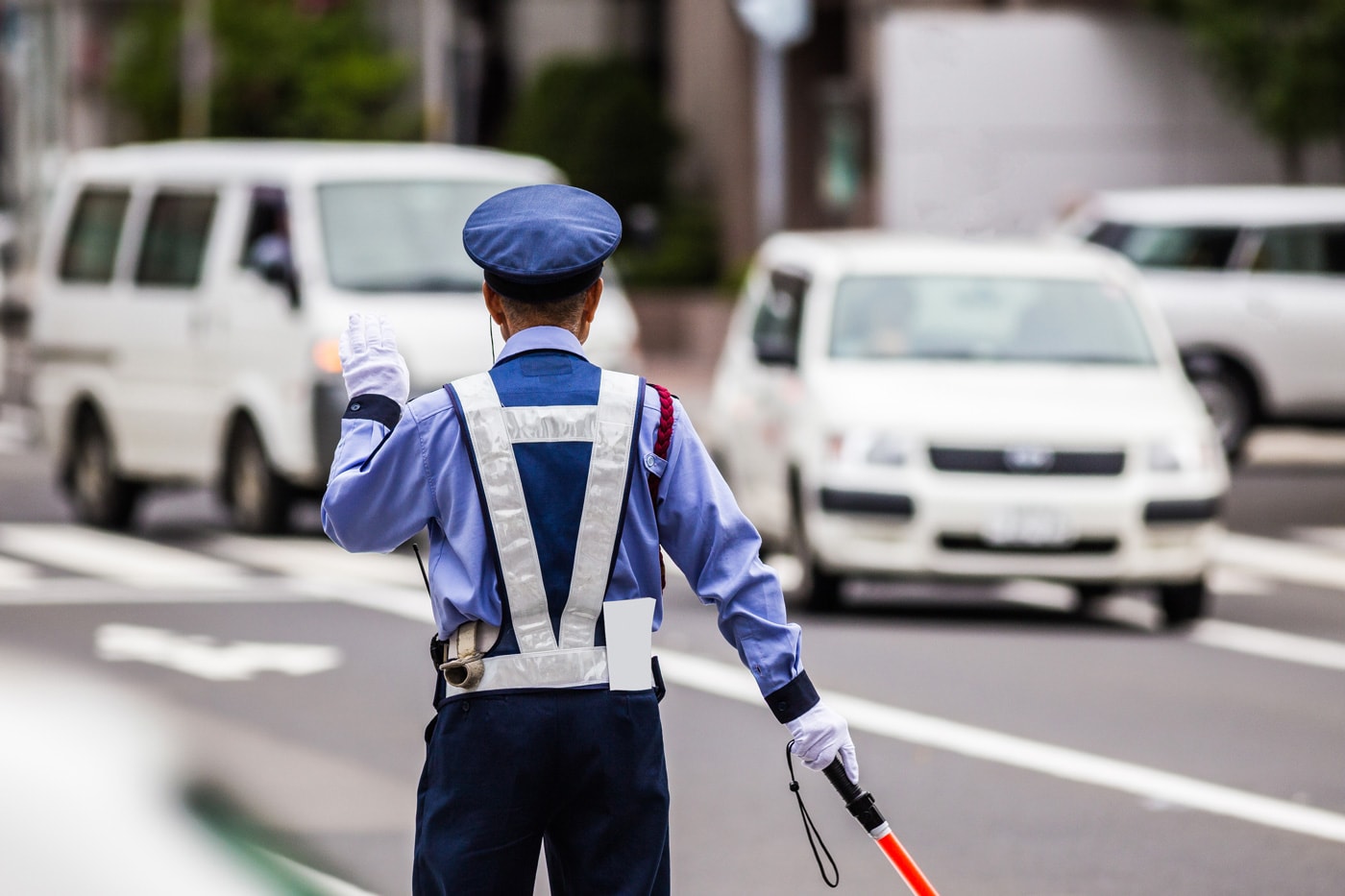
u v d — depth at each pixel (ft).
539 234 32.40
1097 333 103.09
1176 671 84.33
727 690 80.28
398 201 119.14
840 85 255.91
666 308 262.26
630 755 31.96
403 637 90.38
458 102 245.24
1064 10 242.99
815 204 283.18
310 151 123.54
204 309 120.88
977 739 71.56
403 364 33.60
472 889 31.83
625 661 31.83
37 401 132.98
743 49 280.51
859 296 103.65
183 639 89.20
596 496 31.83
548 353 32.53
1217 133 231.71
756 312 114.83
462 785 31.83
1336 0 204.95
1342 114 208.95
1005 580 94.79
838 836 59.41
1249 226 164.14
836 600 98.07
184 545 119.55
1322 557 120.88
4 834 53.16
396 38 337.11
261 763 66.39
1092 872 55.83
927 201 231.71
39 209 254.68
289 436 115.14
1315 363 163.12
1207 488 95.40
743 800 63.31
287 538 120.47
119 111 368.89
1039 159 231.91
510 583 31.68
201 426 121.39
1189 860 57.11
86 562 112.68
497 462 31.81
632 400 32.30
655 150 282.36
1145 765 67.97
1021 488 93.40
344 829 58.54
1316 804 63.26
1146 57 231.30
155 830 54.95
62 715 71.10
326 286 114.93
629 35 319.88
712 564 32.58
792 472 98.48
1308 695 79.66
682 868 55.93
